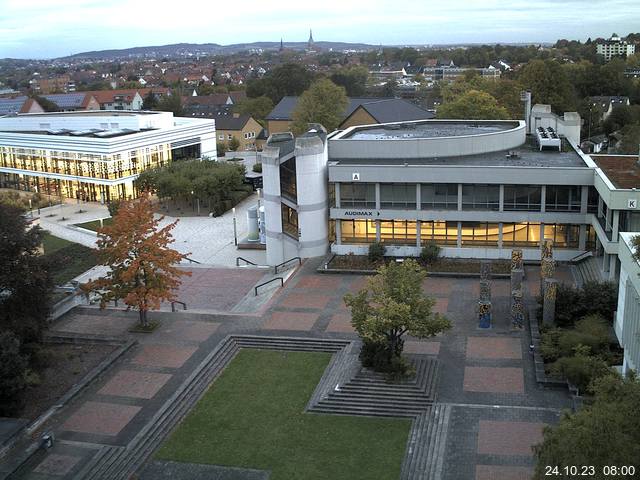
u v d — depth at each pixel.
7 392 38.31
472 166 61.28
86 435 38.09
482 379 41.78
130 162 102.00
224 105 199.50
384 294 41.78
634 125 115.88
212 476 34.47
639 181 54.81
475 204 62.31
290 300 55.59
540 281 56.81
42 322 45.41
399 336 42.66
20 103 198.38
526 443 35.25
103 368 45.06
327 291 57.28
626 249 38.47
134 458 36.03
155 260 49.78
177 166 97.75
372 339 40.50
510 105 112.94
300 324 50.78
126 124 111.19
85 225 88.31
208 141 118.69
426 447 35.78
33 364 43.75
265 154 64.88
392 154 68.56
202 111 186.38
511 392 40.16
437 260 62.41
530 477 32.56
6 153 114.94
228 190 93.44
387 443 36.44
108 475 34.75
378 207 64.31
